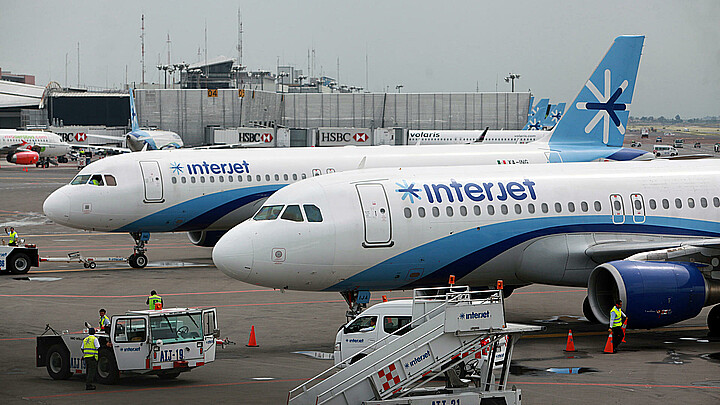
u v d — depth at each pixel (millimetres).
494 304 76000
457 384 77938
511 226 117312
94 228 171500
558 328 122188
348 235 108250
